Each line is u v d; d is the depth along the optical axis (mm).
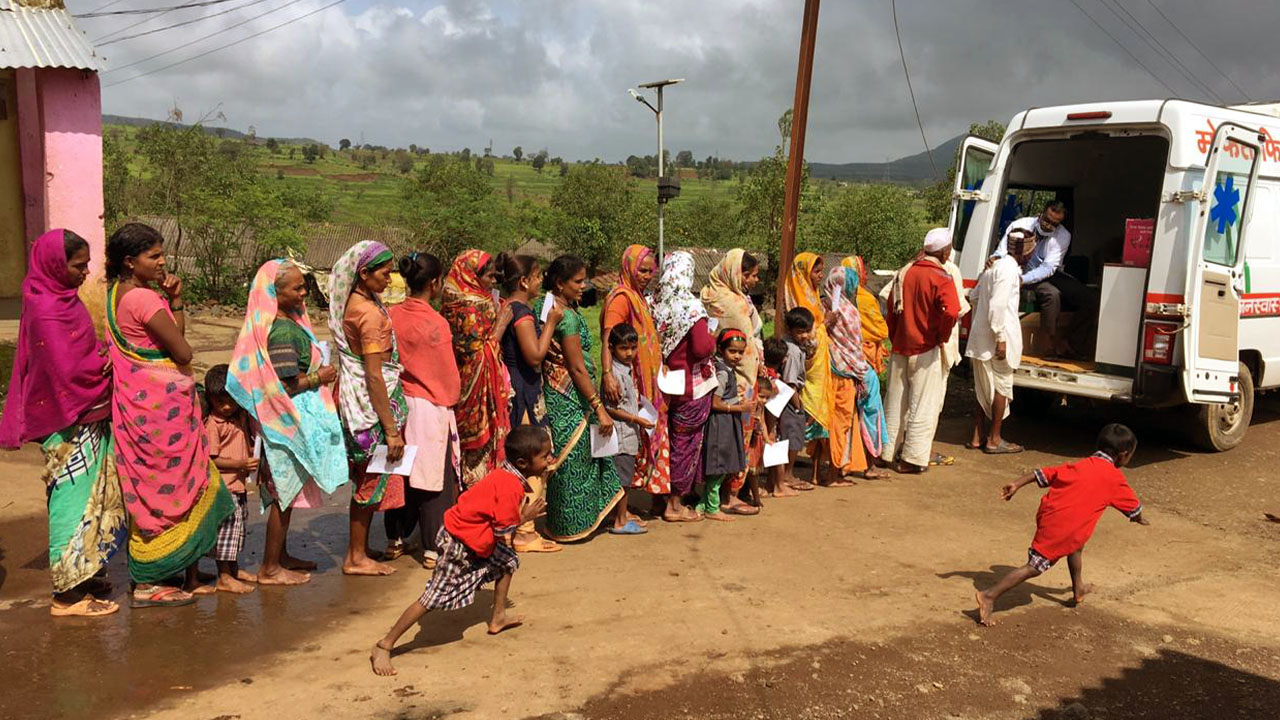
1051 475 4969
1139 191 9516
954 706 3984
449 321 5660
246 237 27781
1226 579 5594
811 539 6168
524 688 4023
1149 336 7855
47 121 8305
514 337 5891
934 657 4441
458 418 5695
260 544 5969
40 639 4418
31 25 8438
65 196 8453
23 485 6828
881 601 5117
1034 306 9406
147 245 4605
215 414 5168
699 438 6355
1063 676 4285
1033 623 4867
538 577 5398
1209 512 6953
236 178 30719
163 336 4594
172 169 31000
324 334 19453
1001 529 6449
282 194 31781
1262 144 8477
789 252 8297
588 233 49469
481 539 4270
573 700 3932
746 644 4516
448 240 40375
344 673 4133
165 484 4691
